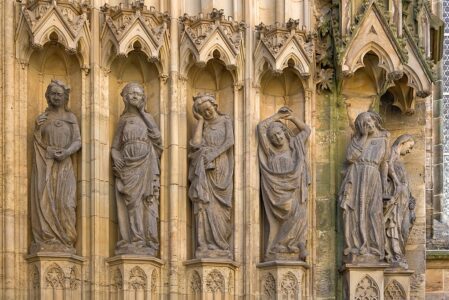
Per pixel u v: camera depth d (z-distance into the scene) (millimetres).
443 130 30094
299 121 25406
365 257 24844
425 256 26453
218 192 24812
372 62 25766
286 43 25234
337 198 25359
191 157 24938
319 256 25234
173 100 25062
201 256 24516
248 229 24844
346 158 25375
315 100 25750
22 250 24062
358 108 25953
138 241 24312
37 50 24734
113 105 25125
